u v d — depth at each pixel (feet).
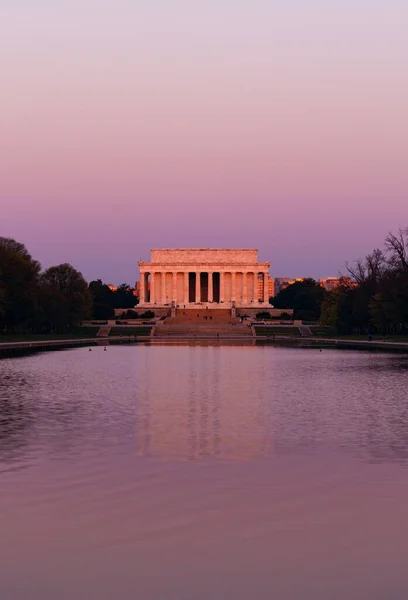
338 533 88.74
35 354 449.89
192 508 98.78
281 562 79.97
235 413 187.42
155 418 178.60
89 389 245.86
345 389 245.04
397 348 512.63
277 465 124.57
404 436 152.66
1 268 558.15
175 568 78.43
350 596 71.97
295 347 541.34
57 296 649.61
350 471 119.85
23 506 99.55
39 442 145.48
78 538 86.99
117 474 117.70
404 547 84.33
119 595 72.23
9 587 74.08
